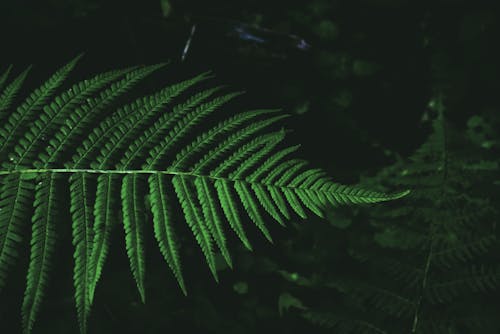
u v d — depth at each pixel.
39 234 1.12
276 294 3.10
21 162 1.22
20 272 2.69
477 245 1.62
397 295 1.62
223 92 3.56
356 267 2.87
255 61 3.86
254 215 1.31
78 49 3.51
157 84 3.42
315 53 4.30
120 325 2.75
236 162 1.37
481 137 3.74
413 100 4.30
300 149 3.67
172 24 3.74
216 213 1.30
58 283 2.74
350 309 1.62
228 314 3.00
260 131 3.50
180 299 2.95
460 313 1.56
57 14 3.63
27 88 3.20
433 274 1.62
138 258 1.17
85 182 1.24
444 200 1.71
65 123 1.28
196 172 1.33
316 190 1.34
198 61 3.67
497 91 4.18
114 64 3.50
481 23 4.49
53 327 2.61
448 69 4.34
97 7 3.70
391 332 1.56
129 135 1.32
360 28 4.68
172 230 1.24
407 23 4.78
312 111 3.91
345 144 3.84
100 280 2.85
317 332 2.92
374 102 4.20
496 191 1.69
